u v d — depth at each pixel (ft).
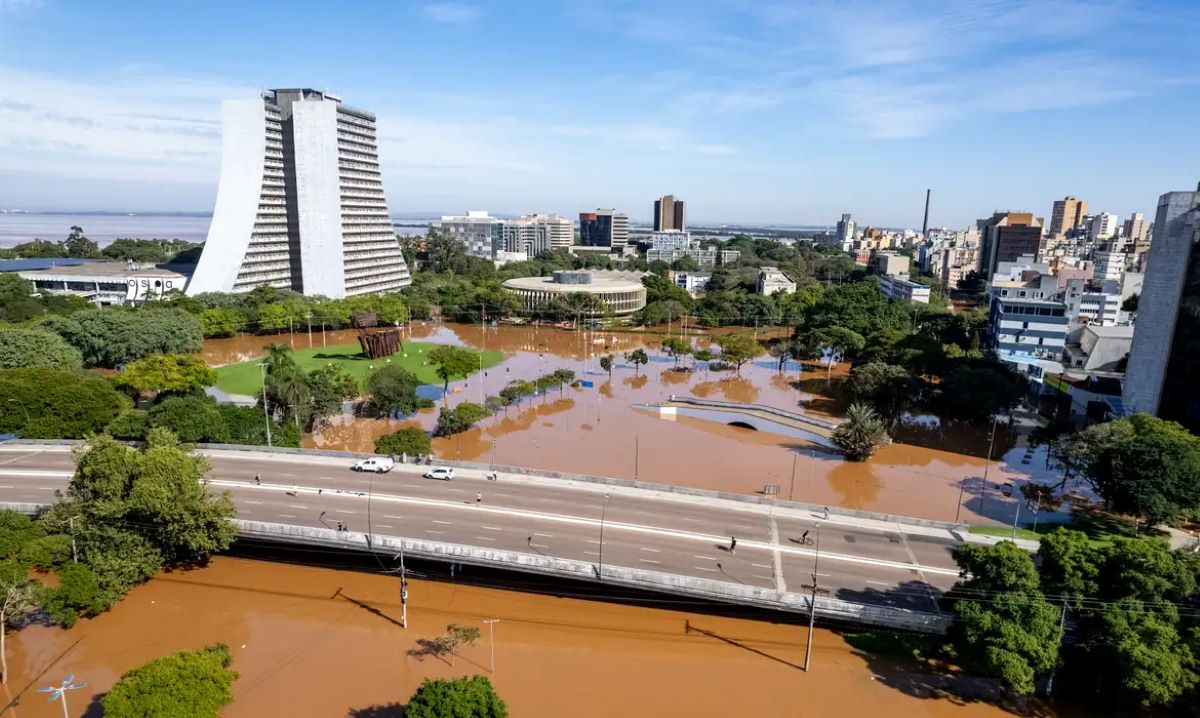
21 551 231.30
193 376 429.79
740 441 437.99
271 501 291.58
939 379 554.46
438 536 263.29
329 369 463.01
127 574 239.91
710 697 202.69
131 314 559.79
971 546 219.00
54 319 546.67
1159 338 387.14
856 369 509.35
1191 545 264.72
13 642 220.64
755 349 627.46
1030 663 191.83
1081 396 458.50
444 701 163.32
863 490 360.07
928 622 218.38
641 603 246.88
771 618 240.32
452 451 400.67
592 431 450.30
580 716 193.06
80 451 259.19
